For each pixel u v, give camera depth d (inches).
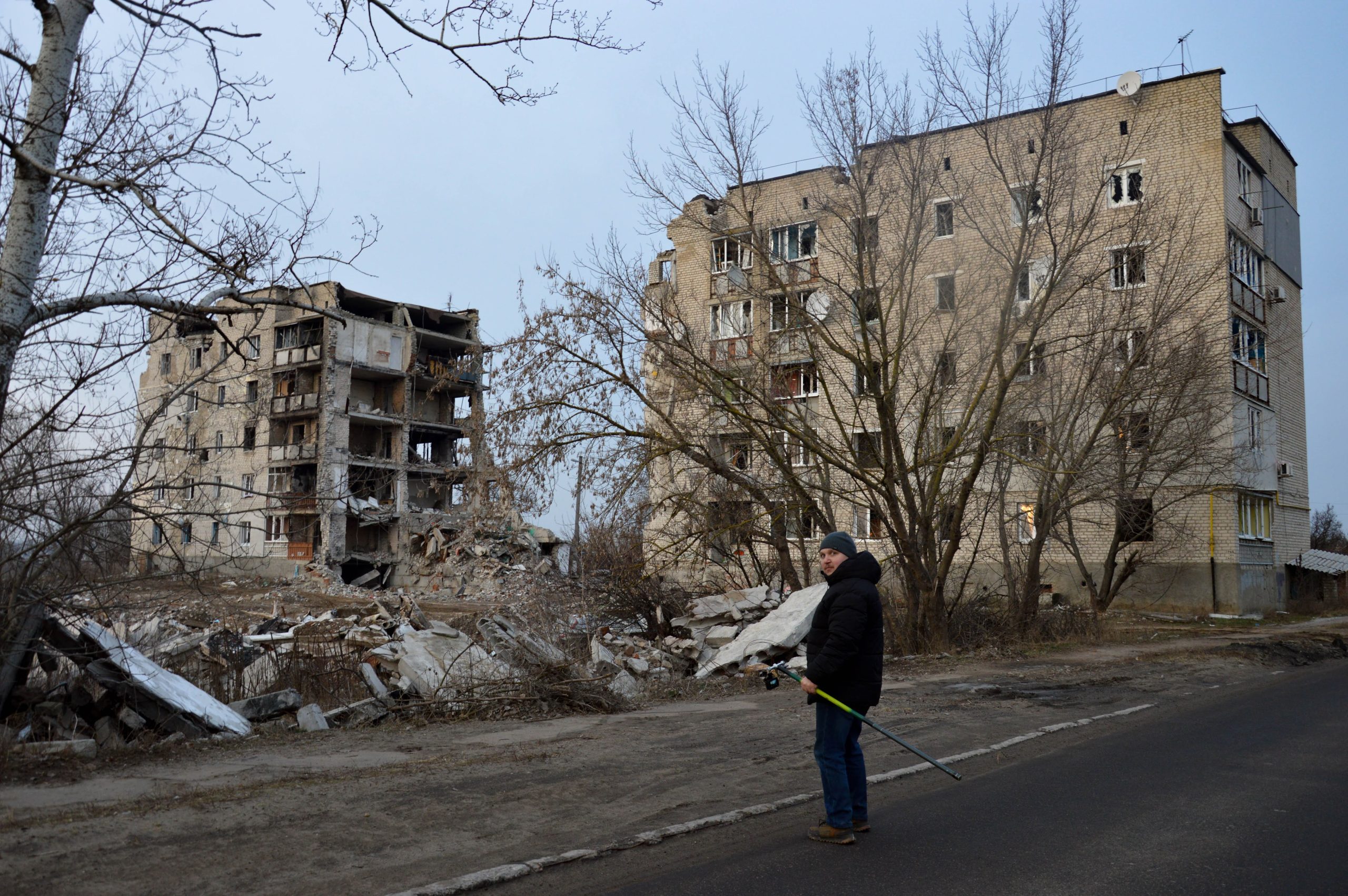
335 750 320.5
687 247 897.5
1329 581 1454.2
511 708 414.0
